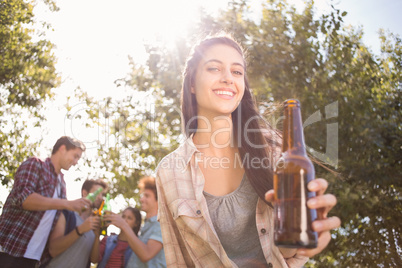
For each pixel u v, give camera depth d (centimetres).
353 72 699
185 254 154
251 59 666
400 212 660
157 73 791
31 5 853
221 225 141
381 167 633
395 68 750
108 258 341
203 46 150
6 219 317
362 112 647
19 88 812
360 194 611
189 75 157
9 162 836
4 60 813
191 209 141
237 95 148
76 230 322
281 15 726
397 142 652
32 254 313
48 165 338
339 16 700
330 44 713
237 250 144
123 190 794
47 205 312
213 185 148
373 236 675
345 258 691
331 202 101
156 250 330
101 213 342
